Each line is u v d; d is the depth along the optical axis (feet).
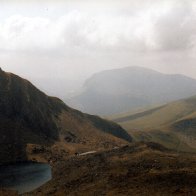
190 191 392.68
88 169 543.39
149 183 430.61
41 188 539.29
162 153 547.90
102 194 436.35
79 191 469.98
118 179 463.42
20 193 526.16
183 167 465.88
